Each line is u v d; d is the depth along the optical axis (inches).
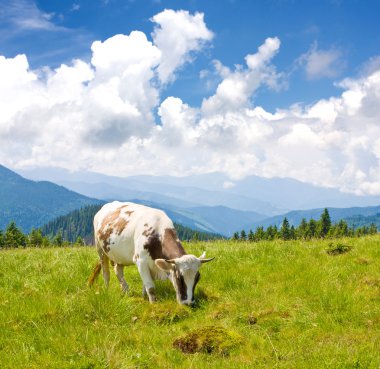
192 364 165.2
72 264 295.6
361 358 154.0
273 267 280.1
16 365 163.5
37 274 281.4
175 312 215.6
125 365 161.2
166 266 235.3
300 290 235.5
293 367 156.8
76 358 165.8
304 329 193.0
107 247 270.8
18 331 193.8
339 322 198.7
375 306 208.8
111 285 274.2
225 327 196.7
